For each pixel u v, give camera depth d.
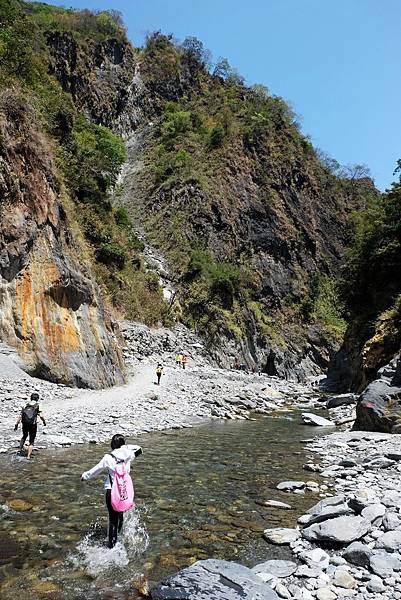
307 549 7.51
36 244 24.86
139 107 97.94
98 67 92.75
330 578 6.46
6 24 43.25
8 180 24.61
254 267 72.69
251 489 10.87
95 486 10.22
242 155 83.62
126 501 7.52
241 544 7.77
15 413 17.30
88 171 45.78
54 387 22.61
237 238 73.12
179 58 110.38
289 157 89.44
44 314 24.16
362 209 97.31
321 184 94.56
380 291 38.50
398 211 37.69
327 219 90.06
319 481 11.68
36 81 41.00
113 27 99.50
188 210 71.88
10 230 23.77
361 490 9.98
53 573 6.50
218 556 7.29
